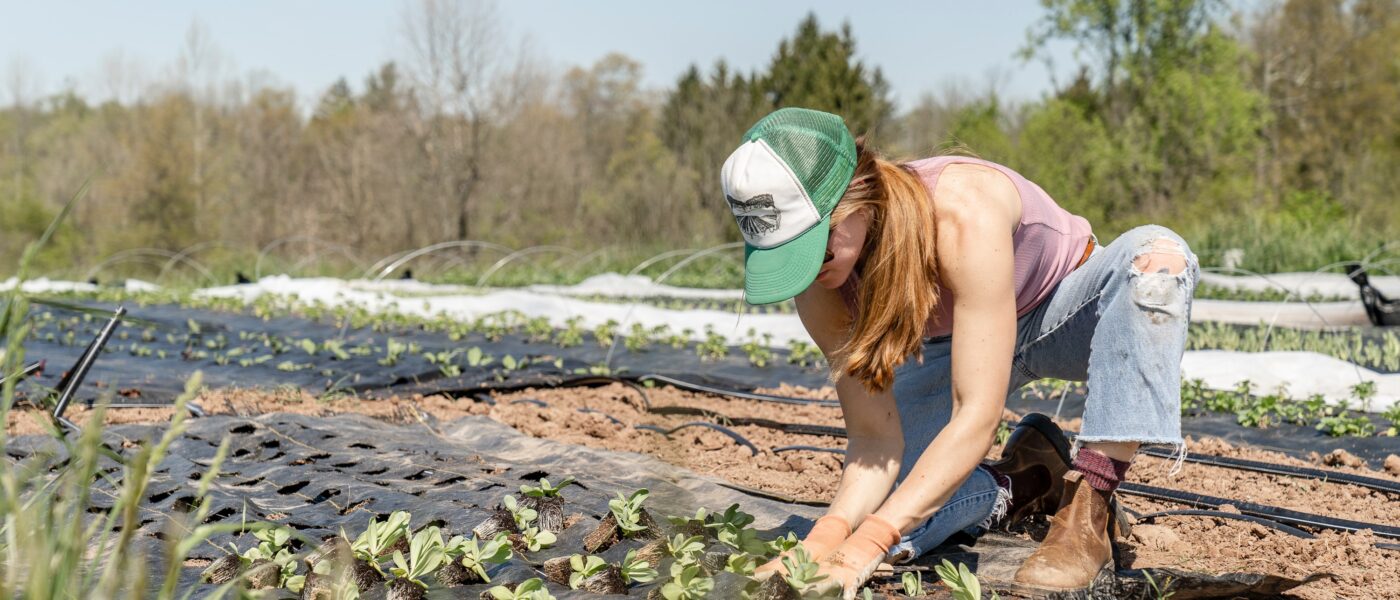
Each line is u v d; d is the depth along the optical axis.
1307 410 5.45
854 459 2.64
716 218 30.73
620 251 22.95
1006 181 2.46
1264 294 12.99
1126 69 28.36
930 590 2.40
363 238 35.97
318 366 6.81
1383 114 31.64
